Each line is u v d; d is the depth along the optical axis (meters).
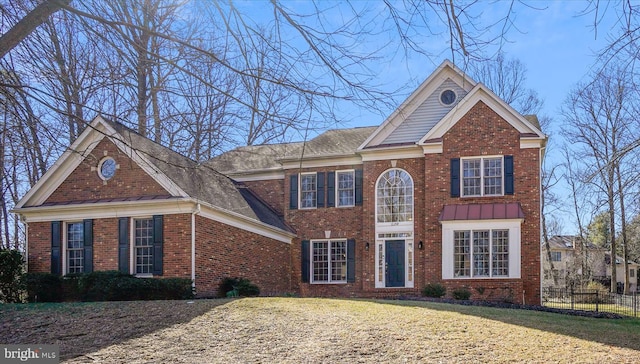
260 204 27.92
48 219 21.91
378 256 26.03
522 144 24.05
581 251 46.19
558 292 30.16
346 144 28.55
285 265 27.19
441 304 16.81
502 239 23.58
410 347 11.24
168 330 12.66
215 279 21.30
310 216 27.88
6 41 6.84
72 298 20.55
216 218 21.66
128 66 8.48
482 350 11.12
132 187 21.05
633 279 64.19
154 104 11.98
